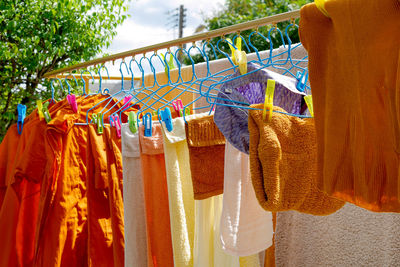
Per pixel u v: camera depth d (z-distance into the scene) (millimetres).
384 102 702
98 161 1548
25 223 1710
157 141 1389
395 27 671
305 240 1325
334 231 1250
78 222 1628
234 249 1088
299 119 948
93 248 1548
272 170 872
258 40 4461
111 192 1463
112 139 1489
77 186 1636
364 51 712
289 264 1371
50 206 1575
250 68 1005
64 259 1596
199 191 1214
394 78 681
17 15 3031
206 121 1233
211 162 1230
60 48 3193
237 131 1054
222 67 1657
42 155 1622
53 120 1566
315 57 794
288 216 1385
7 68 3258
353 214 1203
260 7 6523
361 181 729
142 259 1393
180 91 1839
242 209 1105
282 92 1063
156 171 1401
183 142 1363
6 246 1696
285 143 913
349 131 755
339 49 758
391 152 697
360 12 703
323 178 798
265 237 1121
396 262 1082
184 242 1272
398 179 663
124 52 1460
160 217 1386
